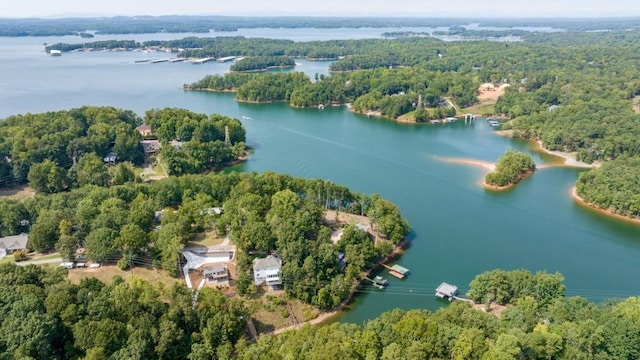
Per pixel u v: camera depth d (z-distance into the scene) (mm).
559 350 94312
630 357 96562
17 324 93750
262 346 101500
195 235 160500
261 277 136250
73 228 150000
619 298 133250
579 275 151375
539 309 118812
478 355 90312
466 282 146375
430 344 94062
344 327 105250
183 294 115812
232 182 190000
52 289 106125
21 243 148875
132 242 138500
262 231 146875
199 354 101438
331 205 189500
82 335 95438
